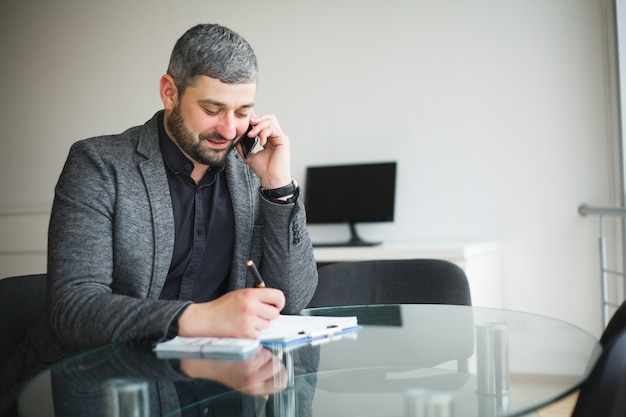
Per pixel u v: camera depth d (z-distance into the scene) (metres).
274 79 3.64
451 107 3.38
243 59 1.40
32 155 3.99
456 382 1.02
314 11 3.58
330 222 3.49
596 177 3.16
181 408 0.92
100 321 1.22
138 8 3.83
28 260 3.73
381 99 3.49
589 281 3.18
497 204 3.31
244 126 1.47
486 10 3.31
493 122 3.31
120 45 3.86
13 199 4.02
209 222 1.57
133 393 0.96
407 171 3.45
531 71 3.25
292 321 1.38
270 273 1.59
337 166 3.51
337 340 1.27
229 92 1.39
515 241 3.29
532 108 3.25
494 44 3.30
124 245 1.43
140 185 1.47
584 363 1.01
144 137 1.52
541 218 3.25
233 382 1.00
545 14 3.22
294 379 1.03
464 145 3.36
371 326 1.38
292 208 1.57
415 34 3.43
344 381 1.05
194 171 1.55
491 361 1.05
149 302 1.23
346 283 1.99
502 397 0.92
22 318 1.58
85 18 3.90
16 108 4.01
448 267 1.93
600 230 3.00
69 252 1.36
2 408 1.00
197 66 1.38
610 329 1.19
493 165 3.32
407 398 0.82
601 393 0.86
